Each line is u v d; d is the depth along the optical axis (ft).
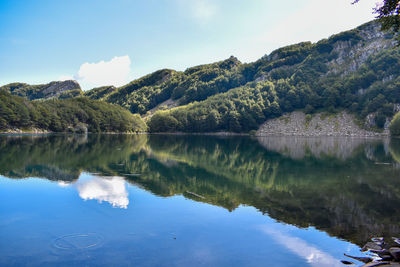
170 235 38.78
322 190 69.67
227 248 35.06
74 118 513.45
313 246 36.22
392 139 354.13
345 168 107.65
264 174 93.97
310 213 50.14
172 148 195.31
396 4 69.21
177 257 32.22
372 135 475.72
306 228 42.55
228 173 95.14
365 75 601.21
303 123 581.12
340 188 71.87
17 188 64.18
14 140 224.74
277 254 33.68
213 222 44.45
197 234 39.32
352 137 422.41
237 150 190.08
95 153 142.41
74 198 56.65
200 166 110.83
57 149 155.74
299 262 31.86
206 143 265.13
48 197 57.00
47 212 47.39
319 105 618.85
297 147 219.20
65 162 106.22
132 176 82.69
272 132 579.07
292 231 41.27
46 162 104.37
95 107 581.12
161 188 68.44
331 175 92.07
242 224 43.80
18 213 46.65
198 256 32.58
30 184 68.39
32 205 51.34
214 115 611.88
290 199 60.34
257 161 130.21
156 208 51.31
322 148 207.92
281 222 45.06
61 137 308.60
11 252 32.45
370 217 48.21
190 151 176.04
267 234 39.88
